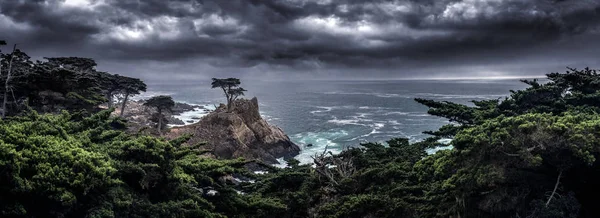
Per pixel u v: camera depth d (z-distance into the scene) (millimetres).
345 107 177000
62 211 17172
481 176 20844
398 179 30109
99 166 18172
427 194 25078
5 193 16125
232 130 70062
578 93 31688
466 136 22109
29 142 17734
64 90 42781
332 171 35375
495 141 20875
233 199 25984
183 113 138875
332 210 27984
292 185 33656
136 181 21297
